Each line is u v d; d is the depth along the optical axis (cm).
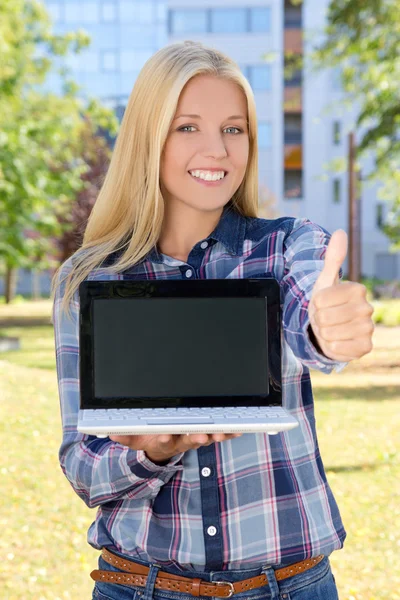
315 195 3906
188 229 176
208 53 167
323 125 3862
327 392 1045
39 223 1866
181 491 160
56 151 2245
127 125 173
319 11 3709
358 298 117
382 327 2009
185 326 148
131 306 148
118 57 3909
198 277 172
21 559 451
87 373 147
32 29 2212
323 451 702
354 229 2088
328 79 3816
